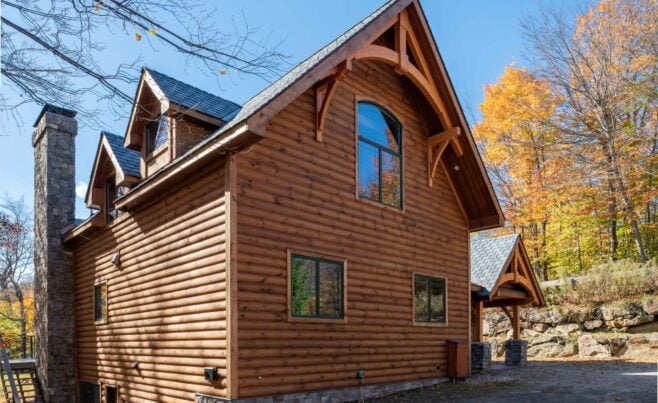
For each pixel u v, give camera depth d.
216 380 7.17
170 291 8.54
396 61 10.04
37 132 14.60
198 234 7.95
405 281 10.48
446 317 11.59
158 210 9.17
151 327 9.04
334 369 8.54
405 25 10.30
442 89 11.20
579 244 23.47
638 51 21.34
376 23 9.35
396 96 11.12
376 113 10.60
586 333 17.25
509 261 14.39
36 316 13.95
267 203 7.85
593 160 21.80
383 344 9.67
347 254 9.17
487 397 9.09
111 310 10.82
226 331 7.06
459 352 11.45
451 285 11.95
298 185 8.42
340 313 8.87
